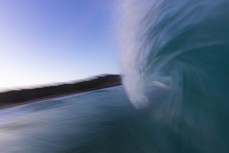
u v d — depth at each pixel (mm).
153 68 8328
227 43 4836
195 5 6176
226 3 5289
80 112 21141
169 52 7004
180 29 6531
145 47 8898
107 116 15477
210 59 5156
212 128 4641
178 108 6242
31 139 13867
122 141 8852
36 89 65188
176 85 6605
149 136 7594
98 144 9836
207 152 4621
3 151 12453
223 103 4527
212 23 5418
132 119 10828
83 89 70938
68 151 10289
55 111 25875
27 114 28359
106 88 64250
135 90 11430
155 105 8992
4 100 55969
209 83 5031
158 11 7914
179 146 5637
